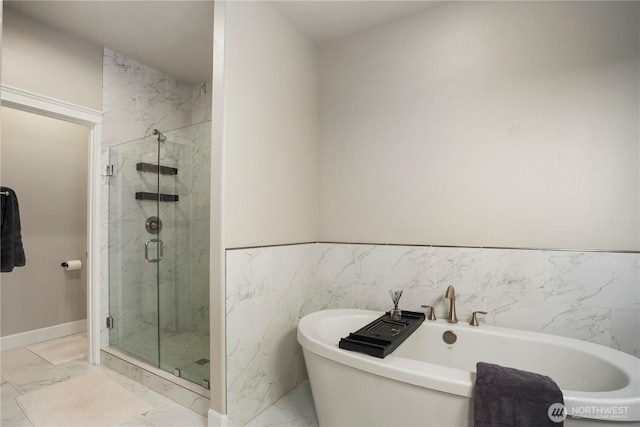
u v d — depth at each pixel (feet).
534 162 6.21
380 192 7.78
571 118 5.94
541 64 6.21
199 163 7.52
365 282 7.88
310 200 8.29
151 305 8.09
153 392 7.04
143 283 8.32
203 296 7.47
